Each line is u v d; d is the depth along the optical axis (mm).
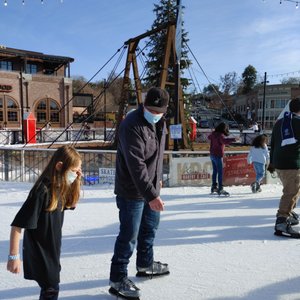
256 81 83938
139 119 2631
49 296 2354
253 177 8352
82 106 55688
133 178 2609
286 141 4297
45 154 8422
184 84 22469
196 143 20016
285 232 4363
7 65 39375
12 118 37562
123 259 2854
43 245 2256
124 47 14258
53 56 40094
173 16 22891
